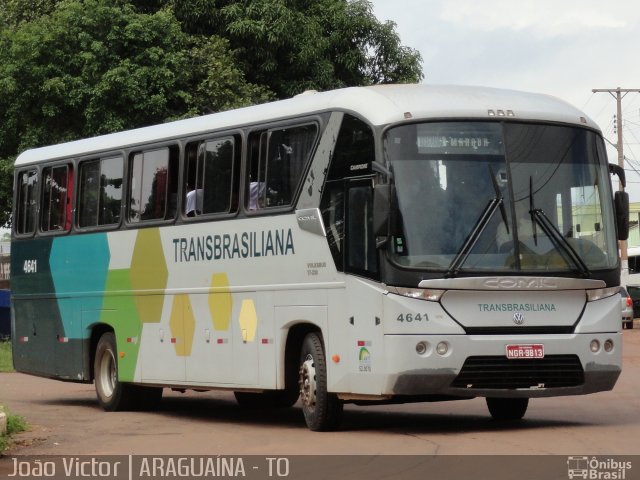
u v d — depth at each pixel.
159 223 18.89
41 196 22.06
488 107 15.02
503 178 14.80
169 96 34.75
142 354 19.27
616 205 15.52
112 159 20.25
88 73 34.38
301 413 19.78
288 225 16.06
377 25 40.66
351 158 15.05
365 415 18.14
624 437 14.19
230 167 17.36
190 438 15.51
